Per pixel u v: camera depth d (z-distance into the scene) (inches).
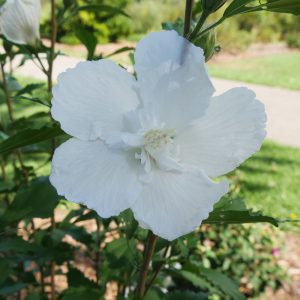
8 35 11.6
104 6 15.6
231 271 26.0
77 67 7.0
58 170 7.0
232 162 7.3
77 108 7.0
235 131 7.2
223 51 100.3
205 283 14.1
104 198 7.0
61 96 6.9
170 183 7.2
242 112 7.2
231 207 10.5
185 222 6.9
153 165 7.3
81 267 24.0
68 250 14.4
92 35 14.7
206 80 6.8
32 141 8.9
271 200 38.0
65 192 6.9
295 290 27.1
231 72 86.1
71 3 14.5
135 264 11.5
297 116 63.7
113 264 12.8
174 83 6.9
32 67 66.1
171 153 7.2
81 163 7.0
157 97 7.0
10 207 11.4
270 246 27.7
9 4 11.0
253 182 41.1
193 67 6.8
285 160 47.1
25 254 14.3
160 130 7.2
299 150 50.4
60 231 15.3
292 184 41.3
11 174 29.2
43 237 15.3
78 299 12.1
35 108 47.0
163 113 7.1
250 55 100.5
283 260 29.8
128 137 6.9
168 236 7.0
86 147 7.1
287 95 74.1
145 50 6.9
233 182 31.7
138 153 7.3
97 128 7.0
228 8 8.0
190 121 7.1
